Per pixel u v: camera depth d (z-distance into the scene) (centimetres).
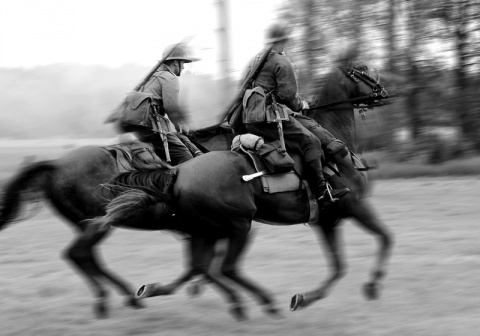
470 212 1484
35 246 1291
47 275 1044
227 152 781
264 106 802
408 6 2306
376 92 878
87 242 786
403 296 862
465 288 890
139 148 843
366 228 846
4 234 1420
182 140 871
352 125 885
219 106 2011
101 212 819
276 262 1077
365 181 852
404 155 2391
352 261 1061
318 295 818
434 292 875
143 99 848
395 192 1794
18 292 938
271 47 809
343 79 873
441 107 2380
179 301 877
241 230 766
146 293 812
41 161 822
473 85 2392
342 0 2303
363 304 834
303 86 2252
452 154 2386
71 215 826
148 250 1206
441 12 2280
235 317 779
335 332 728
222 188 755
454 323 744
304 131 809
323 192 805
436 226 1330
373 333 720
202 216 758
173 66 893
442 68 2367
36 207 841
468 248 1127
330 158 827
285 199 795
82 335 738
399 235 1243
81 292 934
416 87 2347
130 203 746
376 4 2295
